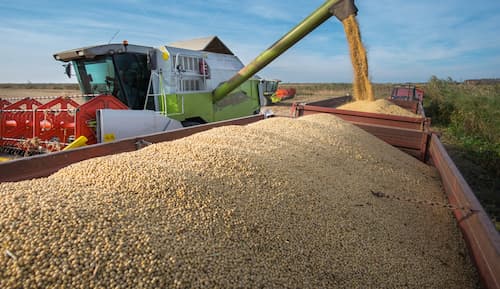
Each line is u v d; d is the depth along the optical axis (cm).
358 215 262
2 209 154
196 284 143
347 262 206
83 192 185
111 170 214
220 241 179
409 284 205
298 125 452
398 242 249
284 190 245
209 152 267
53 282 125
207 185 215
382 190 335
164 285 136
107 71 614
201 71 697
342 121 531
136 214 175
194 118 682
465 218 244
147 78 641
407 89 1502
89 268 133
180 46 820
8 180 214
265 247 191
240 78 668
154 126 516
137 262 142
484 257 185
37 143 446
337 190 290
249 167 255
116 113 452
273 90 2423
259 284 161
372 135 523
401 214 296
